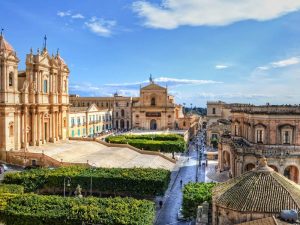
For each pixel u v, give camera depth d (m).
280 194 28.92
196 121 194.62
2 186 48.34
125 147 95.62
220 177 78.56
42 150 77.12
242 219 28.23
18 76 88.12
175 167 91.81
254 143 74.31
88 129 140.62
